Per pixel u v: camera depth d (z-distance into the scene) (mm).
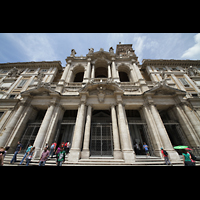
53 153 10148
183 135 12375
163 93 14414
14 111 14812
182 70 19828
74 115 17906
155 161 9398
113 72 17500
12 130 12258
